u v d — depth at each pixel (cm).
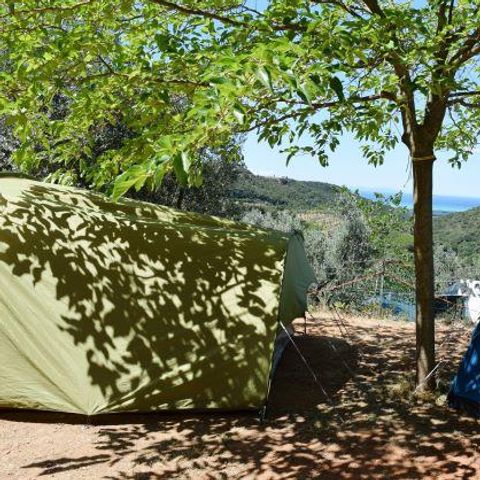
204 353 545
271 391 634
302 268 769
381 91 525
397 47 441
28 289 543
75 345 539
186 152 290
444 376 671
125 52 516
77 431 515
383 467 441
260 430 521
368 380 673
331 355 791
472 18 470
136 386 535
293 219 1877
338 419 544
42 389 535
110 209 658
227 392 542
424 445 480
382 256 1472
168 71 511
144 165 289
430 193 589
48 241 559
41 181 675
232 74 313
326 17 415
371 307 1230
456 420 535
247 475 431
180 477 429
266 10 468
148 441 496
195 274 572
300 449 478
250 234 638
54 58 443
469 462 445
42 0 441
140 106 550
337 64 369
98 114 560
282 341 748
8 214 561
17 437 498
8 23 470
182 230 598
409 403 582
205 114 299
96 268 559
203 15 477
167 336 548
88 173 574
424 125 573
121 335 545
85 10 455
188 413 561
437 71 501
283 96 475
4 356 537
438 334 920
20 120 455
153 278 565
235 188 1831
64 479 422
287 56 341
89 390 531
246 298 566
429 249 595
